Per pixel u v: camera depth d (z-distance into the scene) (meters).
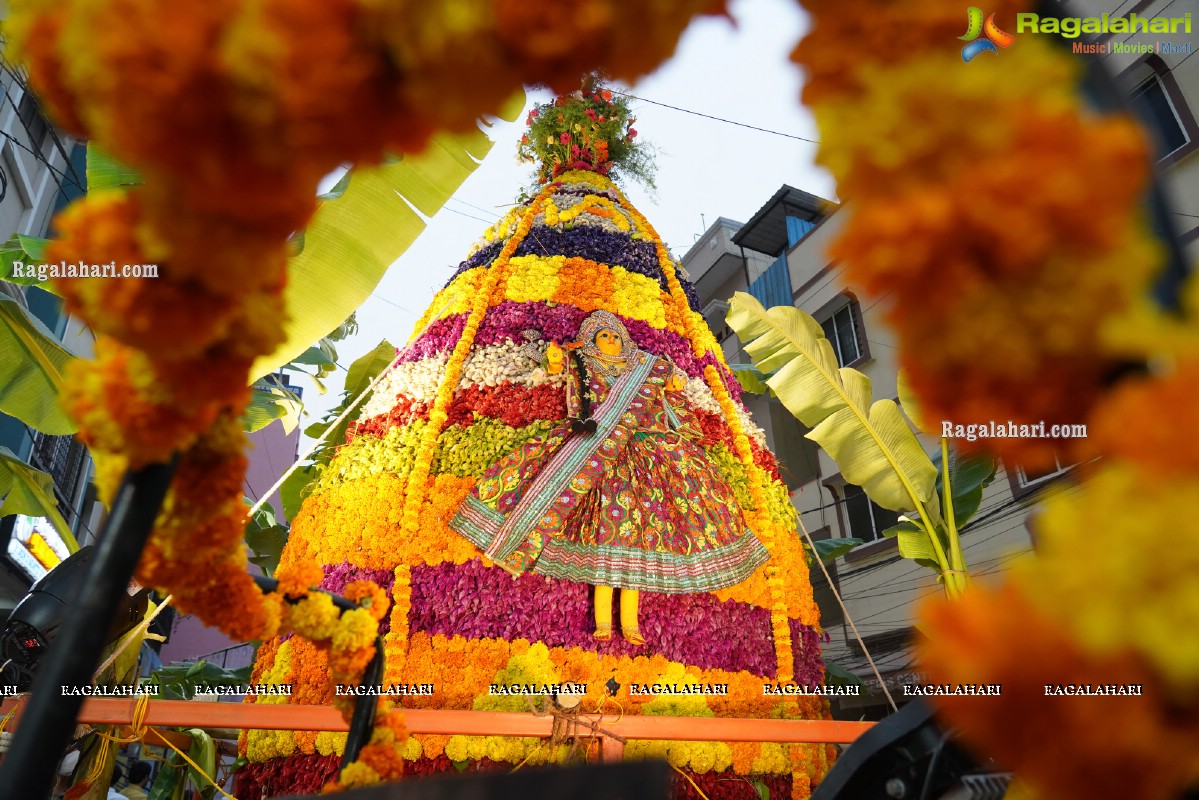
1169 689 0.82
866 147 0.99
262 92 1.01
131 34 0.98
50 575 5.04
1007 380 0.97
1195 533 0.78
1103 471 0.93
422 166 5.80
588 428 5.93
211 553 1.74
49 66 1.13
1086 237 0.90
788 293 18.05
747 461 6.76
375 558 5.68
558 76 1.08
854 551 15.62
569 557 5.71
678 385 6.64
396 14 1.00
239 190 1.09
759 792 5.52
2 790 1.21
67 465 15.10
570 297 6.76
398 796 1.19
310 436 8.89
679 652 5.67
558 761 4.75
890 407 7.50
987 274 0.93
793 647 6.28
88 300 1.26
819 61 1.07
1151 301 1.08
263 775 5.39
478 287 6.95
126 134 1.05
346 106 1.03
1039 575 0.89
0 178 9.75
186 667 9.85
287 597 2.31
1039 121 0.92
